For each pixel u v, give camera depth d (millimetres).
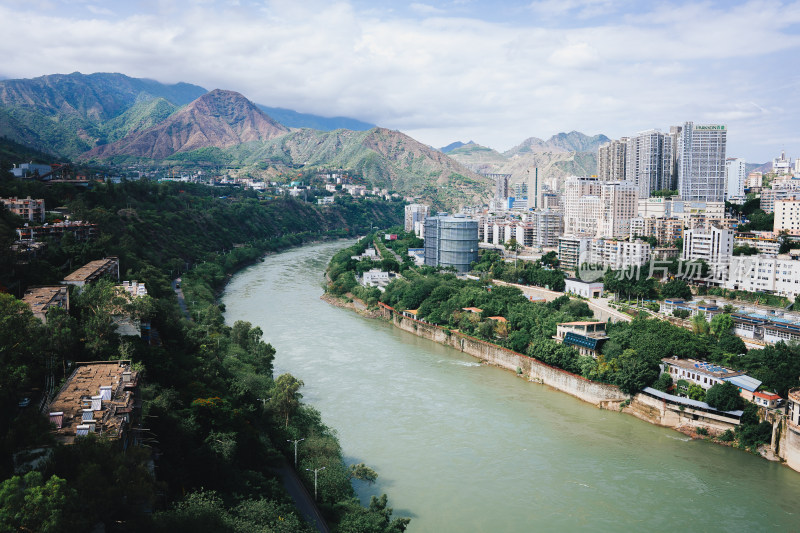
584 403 196000
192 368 149375
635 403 186500
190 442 109625
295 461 136875
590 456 156375
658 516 128375
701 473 148125
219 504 96812
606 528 123625
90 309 142250
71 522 65312
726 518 128000
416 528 121750
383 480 141250
